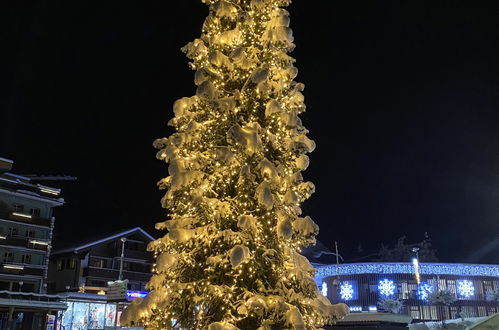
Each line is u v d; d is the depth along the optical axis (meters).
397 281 46.50
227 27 9.70
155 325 8.03
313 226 8.29
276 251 8.19
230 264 8.09
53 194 45.50
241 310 7.31
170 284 8.14
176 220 8.59
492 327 10.62
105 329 27.22
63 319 41.75
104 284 45.78
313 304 8.02
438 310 45.84
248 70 9.16
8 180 42.00
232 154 8.33
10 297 38.44
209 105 9.00
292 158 9.13
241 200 8.40
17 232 41.72
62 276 46.41
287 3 9.84
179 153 8.98
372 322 11.84
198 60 9.73
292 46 9.46
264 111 9.22
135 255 48.34
